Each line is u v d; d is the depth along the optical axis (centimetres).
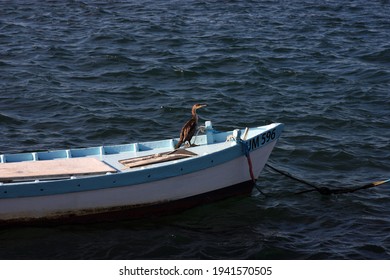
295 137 5525
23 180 3916
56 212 3981
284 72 7169
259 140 4378
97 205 4041
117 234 4031
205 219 4241
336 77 7069
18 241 3925
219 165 4269
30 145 5228
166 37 8275
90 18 9156
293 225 4206
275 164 5041
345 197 4547
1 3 9888
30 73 6825
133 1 10325
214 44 8081
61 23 8850
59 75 6850
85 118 5781
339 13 9988
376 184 4481
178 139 4497
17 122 5653
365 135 5619
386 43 8356
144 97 6347
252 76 7019
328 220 4259
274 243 3966
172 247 3919
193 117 4291
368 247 3925
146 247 3916
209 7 10056
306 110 6141
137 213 4159
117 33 8331
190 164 4153
